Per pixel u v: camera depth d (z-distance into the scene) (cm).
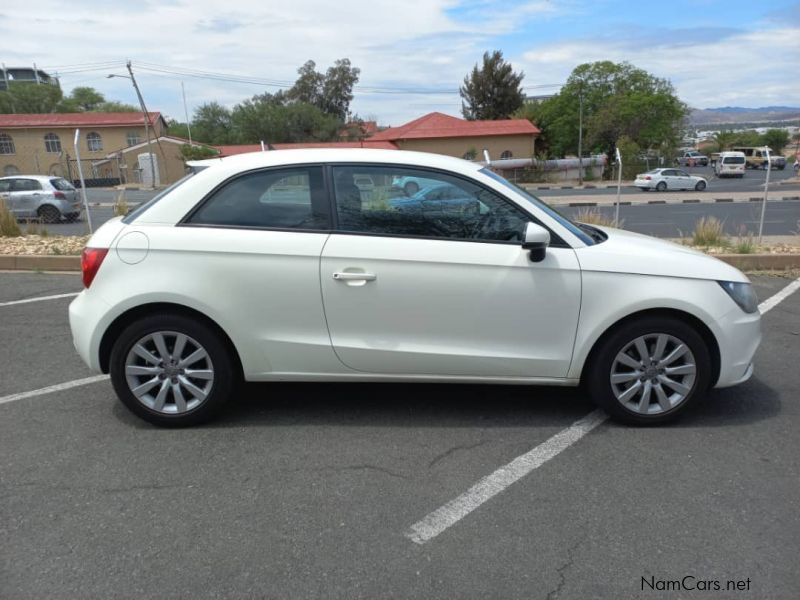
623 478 330
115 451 359
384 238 367
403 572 258
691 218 1941
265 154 387
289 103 7100
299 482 326
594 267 368
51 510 300
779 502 308
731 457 353
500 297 368
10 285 776
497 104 6694
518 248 370
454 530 286
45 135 5644
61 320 623
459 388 455
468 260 365
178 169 5316
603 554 269
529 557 267
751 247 949
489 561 265
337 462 347
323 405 424
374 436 379
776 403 427
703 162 7462
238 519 294
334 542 277
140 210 381
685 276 374
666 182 3541
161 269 363
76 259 865
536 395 443
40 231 1157
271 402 429
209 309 363
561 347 377
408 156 383
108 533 283
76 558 266
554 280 368
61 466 342
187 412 382
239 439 374
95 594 245
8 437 376
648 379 382
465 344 375
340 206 371
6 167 5644
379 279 365
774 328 597
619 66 6034
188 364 378
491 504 307
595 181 4988
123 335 370
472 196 374
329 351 374
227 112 7681
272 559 265
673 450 361
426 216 372
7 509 301
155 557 266
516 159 5100
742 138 10100
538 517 296
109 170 5600
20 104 8025
